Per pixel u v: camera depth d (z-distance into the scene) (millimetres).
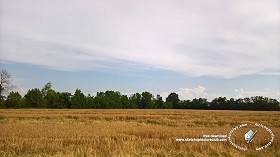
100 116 40062
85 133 17922
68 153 11773
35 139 14805
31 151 12391
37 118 37656
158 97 118875
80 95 104250
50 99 100688
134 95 115250
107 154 12016
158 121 33469
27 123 29844
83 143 14258
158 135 16953
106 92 116062
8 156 11555
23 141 14047
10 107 92938
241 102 107188
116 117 39125
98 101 105812
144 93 115375
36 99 97062
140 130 19719
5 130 19266
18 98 93625
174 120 34281
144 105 114750
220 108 110938
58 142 14188
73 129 20969
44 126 24172
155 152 12281
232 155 12078
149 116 40906
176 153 12344
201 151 12953
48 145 13055
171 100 127688
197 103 120188
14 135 16750
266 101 102750
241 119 36656
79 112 54469
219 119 36562
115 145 13172
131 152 12070
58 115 41625
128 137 16078
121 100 111875
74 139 14773
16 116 38750
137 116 40375
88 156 11492
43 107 98000
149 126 25281
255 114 50406
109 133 17922
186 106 123750
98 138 15281
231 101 109062
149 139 15148
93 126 24469
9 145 13109
